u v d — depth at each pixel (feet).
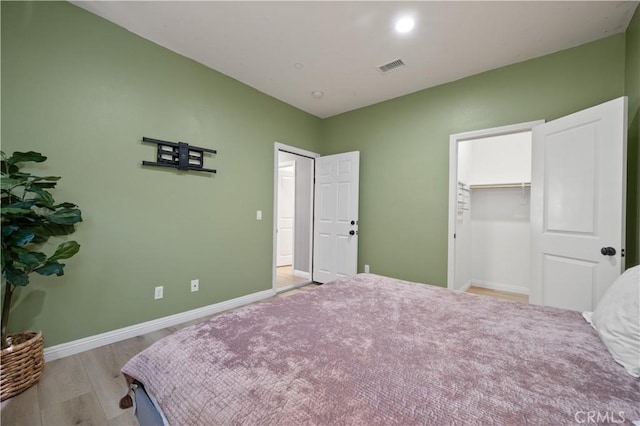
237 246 10.36
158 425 3.09
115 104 7.32
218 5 6.54
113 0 6.42
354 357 3.00
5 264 5.18
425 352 3.13
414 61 8.80
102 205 7.13
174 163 8.44
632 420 2.07
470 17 6.78
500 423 2.04
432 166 10.46
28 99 6.06
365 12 6.68
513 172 12.71
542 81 8.34
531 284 8.24
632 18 6.65
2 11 5.78
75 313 6.75
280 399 2.32
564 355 3.06
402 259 11.18
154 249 8.12
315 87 10.73
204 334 3.58
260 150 11.14
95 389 5.47
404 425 2.03
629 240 6.84
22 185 5.37
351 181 12.48
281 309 4.48
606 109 6.49
